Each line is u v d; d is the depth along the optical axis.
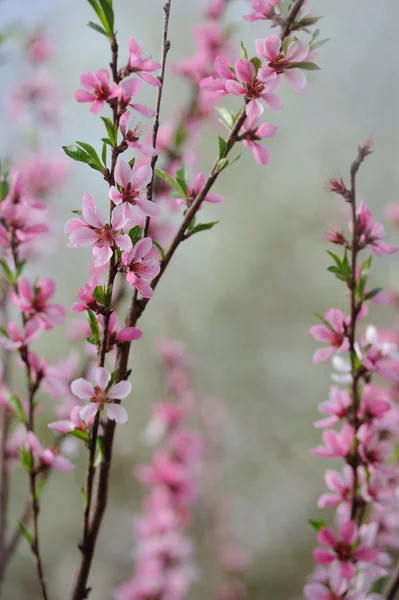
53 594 2.81
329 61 3.80
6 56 1.54
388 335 1.32
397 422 1.22
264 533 2.95
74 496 3.05
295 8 1.08
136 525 1.62
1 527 1.28
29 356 1.17
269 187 3.76
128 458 2.88
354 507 1.14
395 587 1.19
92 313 1.06
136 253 1.05
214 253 3.66
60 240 2.88
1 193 1.17
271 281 3.63
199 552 2.44
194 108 1.45
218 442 2.47
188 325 3.36
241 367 3.42
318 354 1.14
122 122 1.07
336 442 1.14
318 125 3.79
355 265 1.12
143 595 1.53
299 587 2.82
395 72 3.71
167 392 1.81
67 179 1.79
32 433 1.14
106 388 1.07
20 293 1.15
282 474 3.10
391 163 3.50
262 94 1.08
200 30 1.50
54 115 1.89
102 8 1.07
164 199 1.27
